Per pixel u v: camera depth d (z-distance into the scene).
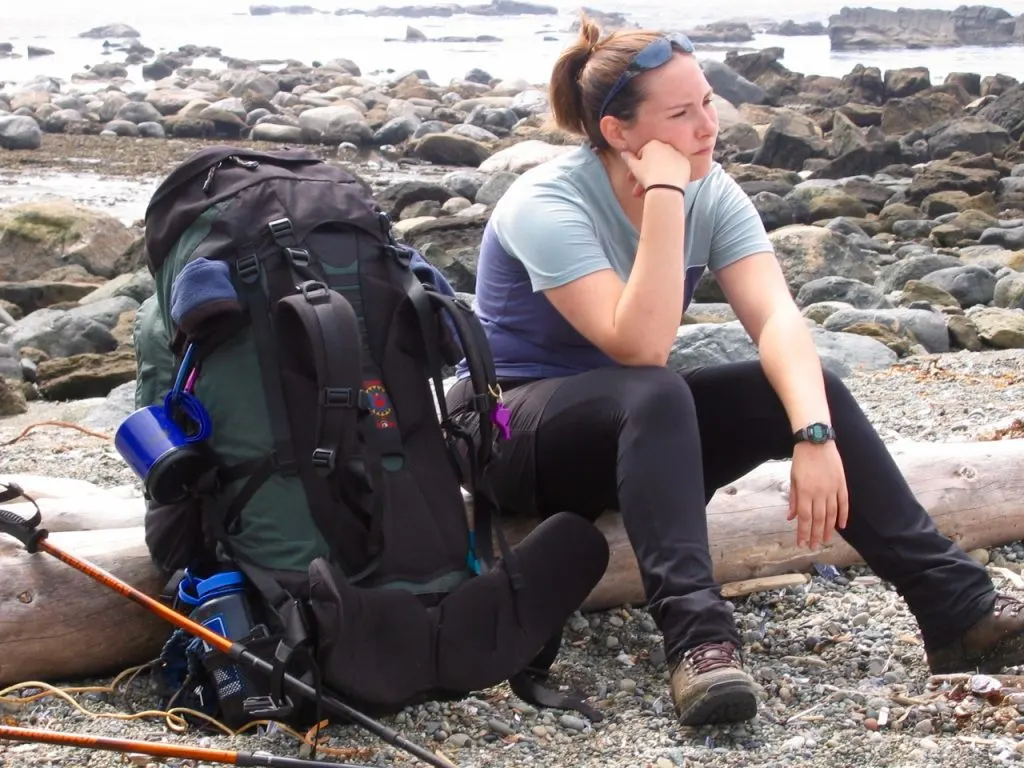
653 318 3.43
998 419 6.28
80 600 3.55
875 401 6.87
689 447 3.32
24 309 12.05
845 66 59.47
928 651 3.55
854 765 3.13
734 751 3.20
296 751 3.18
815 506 3.43
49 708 3.42
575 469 3.57
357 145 27.97
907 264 11.91
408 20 141.88
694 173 3.60
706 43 95.00
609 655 3.84
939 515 4.38
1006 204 17.09
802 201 16.95
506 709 3.46
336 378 3.17
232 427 3.30
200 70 43.78
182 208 3.42
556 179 3.69
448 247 12.66
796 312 3.70
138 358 3.57
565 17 150.00
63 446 6.42
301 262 3.33
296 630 3.06
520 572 3.37
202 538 3.40
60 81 42.00
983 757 3.13
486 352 3.43
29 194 19.69
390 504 3.30
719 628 3.20
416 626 3.22
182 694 3.40
